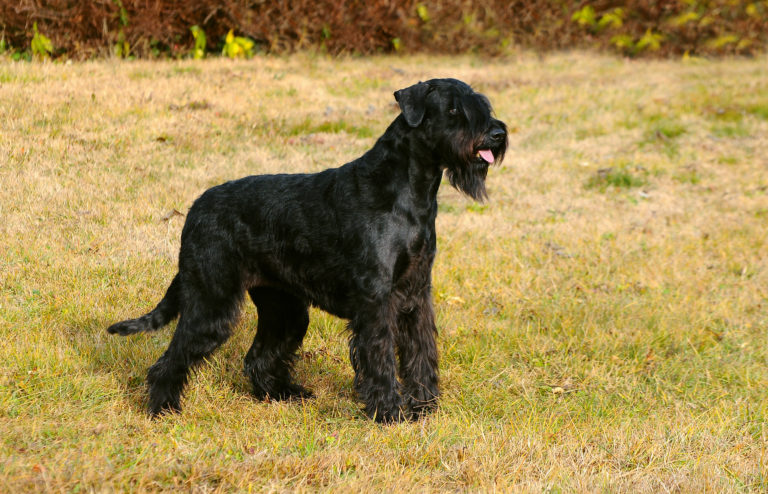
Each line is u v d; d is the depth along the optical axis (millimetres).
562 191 15492
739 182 16391
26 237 10469
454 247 12266
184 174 13484
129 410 7195
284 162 14648
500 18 27953
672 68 27266
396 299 7121
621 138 18906
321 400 8070
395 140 6977
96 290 9586
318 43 24938
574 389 8523
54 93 16391
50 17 19781
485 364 8977
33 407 6934
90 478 5363
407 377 7570
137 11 20875
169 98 17328
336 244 7023
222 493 5477
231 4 22656
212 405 7598
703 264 12297
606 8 29750
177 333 7297
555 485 5875
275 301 7941
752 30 29922
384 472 5980
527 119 19906
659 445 6742
